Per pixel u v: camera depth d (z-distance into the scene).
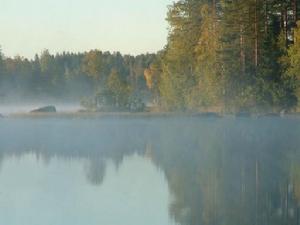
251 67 138.25
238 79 137.12
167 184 49.31
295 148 73.12
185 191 46.69
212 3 147.75
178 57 147.62
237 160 63.09
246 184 49.53
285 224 37.69
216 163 61.03
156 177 52.75
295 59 131.38
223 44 138.50
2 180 51.50
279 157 65.12
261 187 48.25
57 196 45.16
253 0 137.12
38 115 133.00
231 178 52.19
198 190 47.19
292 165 59.28
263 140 82.50
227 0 139.50
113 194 45.56
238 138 85.56
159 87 157.75
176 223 38.00
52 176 53.56
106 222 38.16
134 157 66.19
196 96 140.62
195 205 42.19
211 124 112.81
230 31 138.25
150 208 41.38
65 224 37.75
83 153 70.12
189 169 57.28
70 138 88.38
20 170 57.00
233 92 136.50
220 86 136.25
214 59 138.25
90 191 46.69
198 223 37.81
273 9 140.50
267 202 42.97
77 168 58.31
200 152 70.25
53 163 62.00
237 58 138.38
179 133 94.44
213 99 137.50
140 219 38.78
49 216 39.56
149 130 100.88
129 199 44.12
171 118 128.50
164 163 61.22
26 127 109.06
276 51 139.38
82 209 41.12
